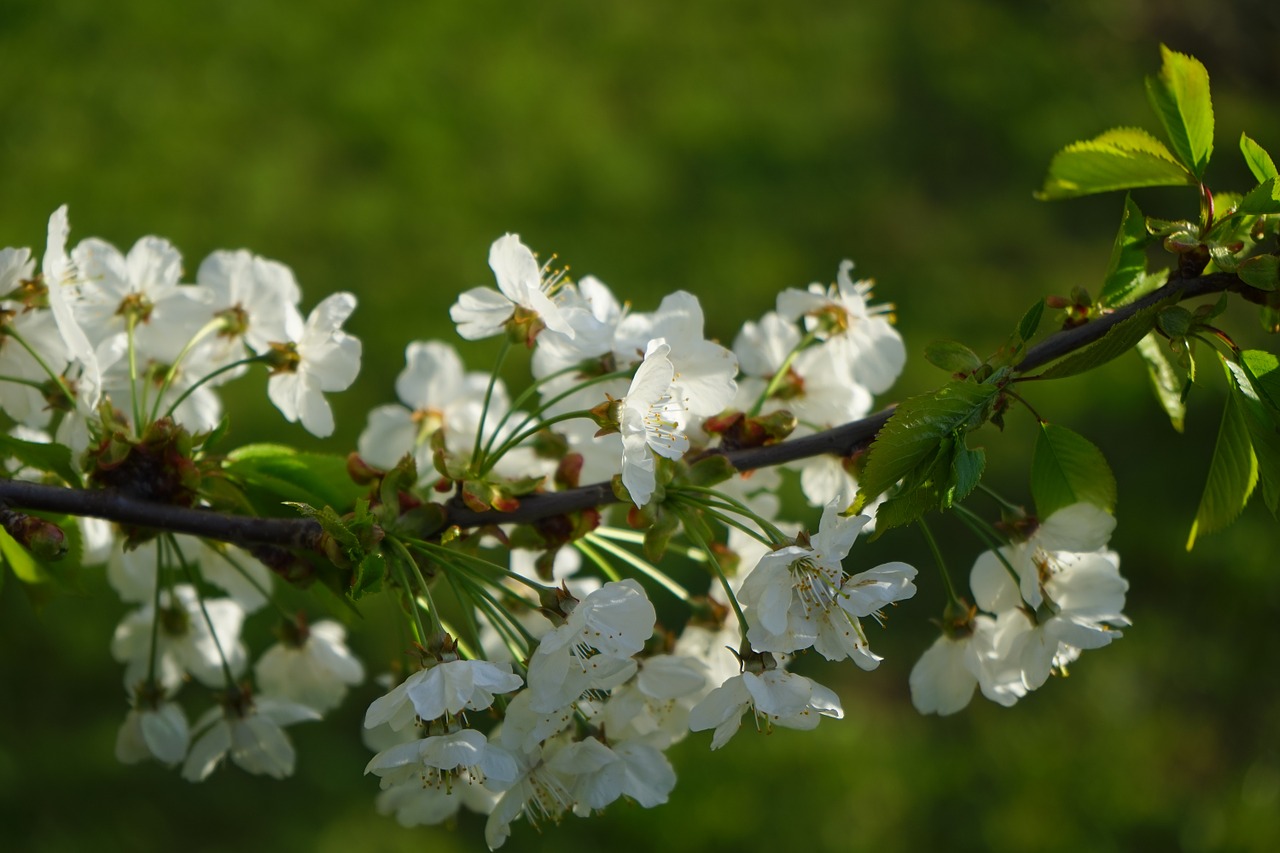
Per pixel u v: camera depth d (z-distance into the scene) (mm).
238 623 2713
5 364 2287
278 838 5035
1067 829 5410
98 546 2566
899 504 1793
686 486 2020
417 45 8641
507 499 2041
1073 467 2033
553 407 2355
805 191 8391
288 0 8695
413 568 1932
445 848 5102
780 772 5426
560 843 5109
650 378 1995
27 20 8117
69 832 4910
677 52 9273
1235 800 5566
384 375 6664
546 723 1910
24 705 5242
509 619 1984
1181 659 6055
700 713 1921
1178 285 1979
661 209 8023
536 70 8789
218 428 2113
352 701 5461
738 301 7590
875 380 2551
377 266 7258
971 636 2166
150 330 2475
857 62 9555
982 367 1872
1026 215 8523
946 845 5320
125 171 7430
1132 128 2098
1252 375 1851
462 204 7715
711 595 2396
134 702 2500
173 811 5035
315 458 2143
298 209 7469
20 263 2242
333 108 8109
